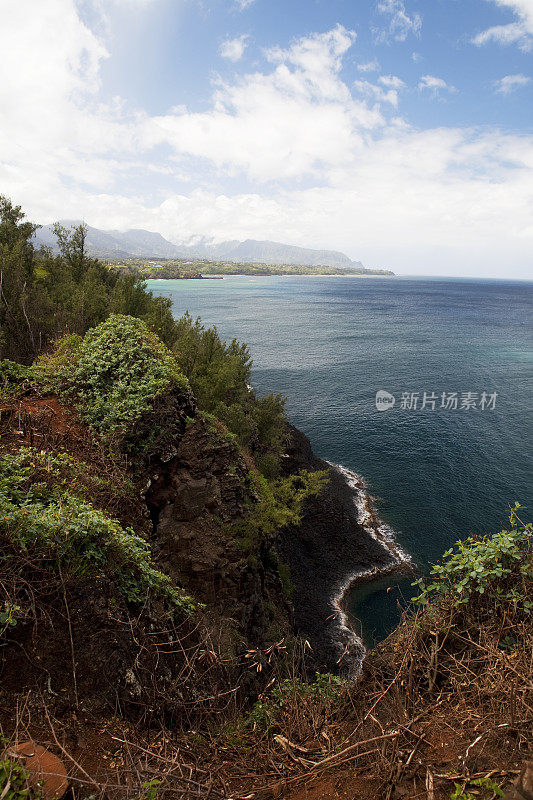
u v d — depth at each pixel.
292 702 6.85
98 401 13.76
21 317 27.58
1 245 35.34
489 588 6.79
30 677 5.89
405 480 37.69
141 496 13.34
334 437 46.44
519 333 120.31
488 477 38.22
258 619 16.25
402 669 6.24
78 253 50.47
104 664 6.59
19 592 6.25
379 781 4.90
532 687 5.00
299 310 164.25
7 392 13.35
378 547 29.50
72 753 5.41
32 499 8.44
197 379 26.59
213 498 15.12
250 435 27.53
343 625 23.47
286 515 18.44
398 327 128.00
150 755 5.52
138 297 34.69
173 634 8.85
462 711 5.46
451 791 4.48
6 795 4.20
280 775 5.48
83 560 7.16
